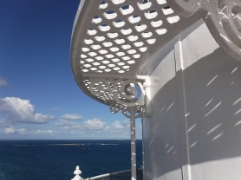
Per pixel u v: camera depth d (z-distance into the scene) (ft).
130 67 14.65
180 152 12.68
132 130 19.07
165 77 15.01
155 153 16.53
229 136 9.56
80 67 14.14
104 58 12.73
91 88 16.34
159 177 15.61
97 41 10.16
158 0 7.42
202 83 11.21
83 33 9.19
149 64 18.06
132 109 19.61
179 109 12.69
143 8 7.80
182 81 12.53
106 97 23.25
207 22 7.25
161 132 15.39
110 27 8.89
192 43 12.06
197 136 11.28
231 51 7.29
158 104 15.94
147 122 19.11
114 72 16.03
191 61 12.08
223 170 9.69
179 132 12.74
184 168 11.96
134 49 11.24
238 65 9.50
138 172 25.31
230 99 9.70
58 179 98.37
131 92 17.57
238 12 8.41
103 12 7.82
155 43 10.45
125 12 8.09
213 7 7.19
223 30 7.26
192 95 11.82
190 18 8.23
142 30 9.20
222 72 10.19
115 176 21.75
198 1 6.78
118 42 10.53
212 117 10.49
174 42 13.83
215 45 10.63
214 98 10.48
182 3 6.30
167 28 8.97
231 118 9.57
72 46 10.48
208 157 10.50
